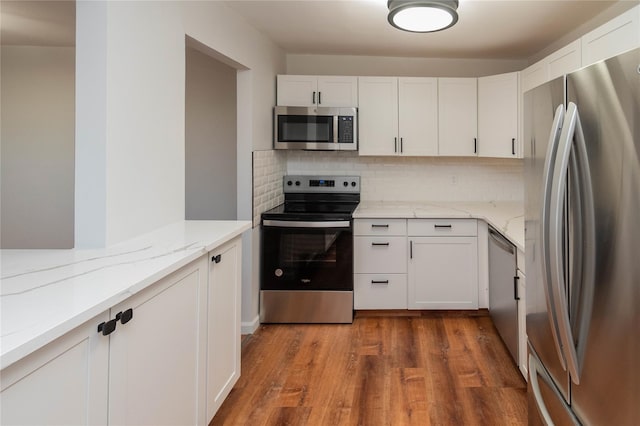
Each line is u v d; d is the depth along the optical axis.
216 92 3.91
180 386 1.44
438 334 2.98
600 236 1.03
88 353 0.95
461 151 3.57
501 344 2.78
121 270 1.19
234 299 2.00
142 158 1.70
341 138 3.50
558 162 1.16
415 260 3.29
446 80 3.55
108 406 1.02
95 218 1.48
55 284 1.06
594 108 1.05
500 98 3.37
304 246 3.19
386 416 1.98
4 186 3.54
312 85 3.56
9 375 0.73
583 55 2.24
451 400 2.11
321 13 2.76
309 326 3.18
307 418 1.97
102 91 1.46
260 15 2.78
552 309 1.24
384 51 3.69
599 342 1.04
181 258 1.34
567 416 1.24
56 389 0.85
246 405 2.09
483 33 3.15
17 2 2.49
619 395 0.98
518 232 2.43
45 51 3.47
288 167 3.99
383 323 3.23
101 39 1.46
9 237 3.55
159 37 1.82
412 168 3.96
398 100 3.58
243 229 1.97
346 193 3.92
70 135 3.51
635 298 0.91
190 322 1.51
